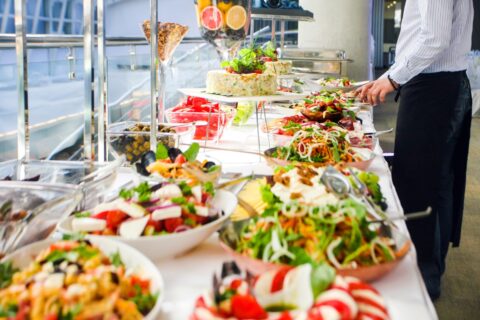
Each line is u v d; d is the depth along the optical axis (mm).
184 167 1438
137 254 1008
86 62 1644
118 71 2801
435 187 2850
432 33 2553
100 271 827
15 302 777
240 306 793
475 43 11992
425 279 2875
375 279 1067
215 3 1952
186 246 1166
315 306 789
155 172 1537
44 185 1311
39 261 881
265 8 3537
